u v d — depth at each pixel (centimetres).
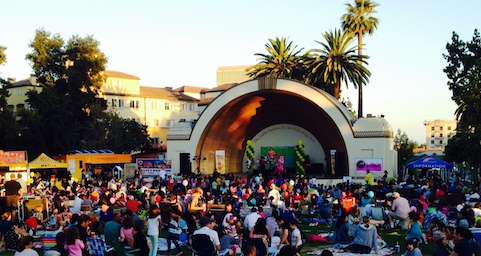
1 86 5188
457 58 6875
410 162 3838
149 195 2706
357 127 4322
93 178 4959
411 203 2480
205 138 4909
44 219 2323
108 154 5597
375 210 2216
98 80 6825
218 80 10038
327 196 2542
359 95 6209
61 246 1355
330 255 899
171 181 3962
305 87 4438
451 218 2305
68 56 6869
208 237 1316
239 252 1605
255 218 1627
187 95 9775
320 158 5272
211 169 5059
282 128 5412
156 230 1549
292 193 2934
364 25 6894
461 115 6294
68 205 2530
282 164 5234
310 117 4991
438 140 18788
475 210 1938
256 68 6706
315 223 2416
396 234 2045
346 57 5888
